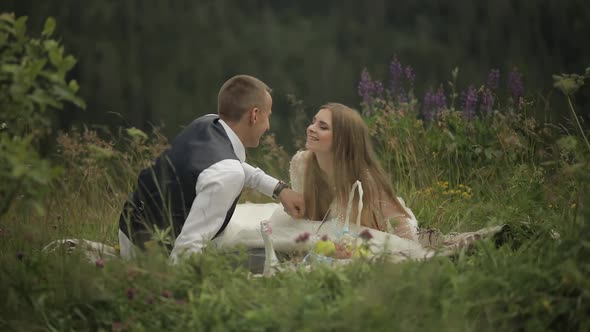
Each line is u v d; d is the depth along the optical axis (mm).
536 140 4777
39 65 2648
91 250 3525
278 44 26672
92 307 2836
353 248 3381
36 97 2646
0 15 2711
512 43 24594
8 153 2592
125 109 21672
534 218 3768
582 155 3211
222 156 3506
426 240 3838
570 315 2680
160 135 5043
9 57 2723
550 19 24453
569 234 3027
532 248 3160
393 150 5324
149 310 2824
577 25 24156
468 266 3033
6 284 2887
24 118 2826
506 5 25250
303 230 3816
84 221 4387
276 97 20875
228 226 3859
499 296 2750
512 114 5031
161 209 3539
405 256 3078
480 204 4336
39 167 2588
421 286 2652
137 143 4812
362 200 3850
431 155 5211
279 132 20188
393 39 27422
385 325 2490
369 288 2650
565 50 24047
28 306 2871
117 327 2738
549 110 4840
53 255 3273
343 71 26500
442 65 25828
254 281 2936
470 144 5133
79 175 4738
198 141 3590
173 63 23953
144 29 23984
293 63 26609
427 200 4672
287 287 2799
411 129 5371
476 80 24500
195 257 2938
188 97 23531
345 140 3838
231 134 3691
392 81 5719
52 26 2715
